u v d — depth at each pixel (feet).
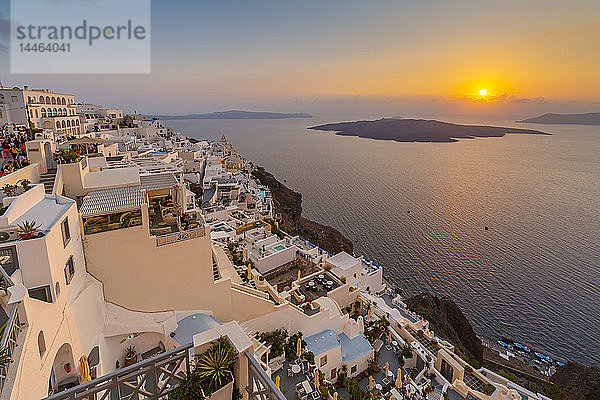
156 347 81.00
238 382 42.80
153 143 307.37
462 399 107.24
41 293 51.75
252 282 115.55
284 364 101.65
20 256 49.32
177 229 90.12
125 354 75.56
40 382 43.16
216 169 322.14
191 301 86.07
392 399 100.73
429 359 119.85
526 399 116.37
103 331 69.46
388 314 139.64
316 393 92.73
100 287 72.02
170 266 81.10
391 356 122.42
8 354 33.86
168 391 39.50
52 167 96.27
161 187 95.20
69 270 60.90
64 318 54.85
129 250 75.31
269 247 153.07
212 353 41.22
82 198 88.58
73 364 57.52
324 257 163.53
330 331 115.55
